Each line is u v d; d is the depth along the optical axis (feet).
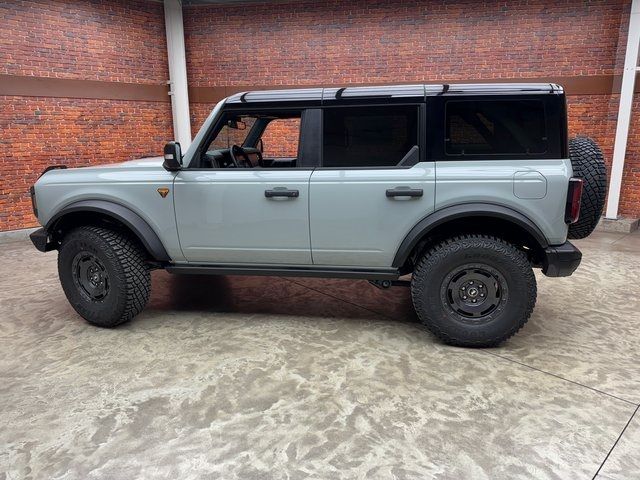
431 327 11.37
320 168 11.48
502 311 10.98
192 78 31.14
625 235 24.85
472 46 27.48
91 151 28.02
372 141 11.18
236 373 10.34
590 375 10.13
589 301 14.69
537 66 26.96
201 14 30.17
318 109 11.42
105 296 12.66
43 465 7.52
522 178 10.42
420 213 10.96
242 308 14.34
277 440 8.07
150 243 12.28
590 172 11.28
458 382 9.89
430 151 10.87
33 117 25.61
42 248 13.15
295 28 29.35
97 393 9.59
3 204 25.21
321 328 12.77
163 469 7.41
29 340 12.14
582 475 7.20
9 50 24.41
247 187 11.64
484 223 11.26
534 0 26.21
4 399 9.39
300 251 11.86
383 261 11.61
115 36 28.04
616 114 25.93
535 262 11.71
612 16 25.29
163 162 12.57
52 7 25.55
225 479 7.17
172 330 12.71
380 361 10.84
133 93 29.17
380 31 28.37
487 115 10.61
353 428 8.39
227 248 12.19
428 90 10.89
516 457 7.61
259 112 11.87
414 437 8.13
